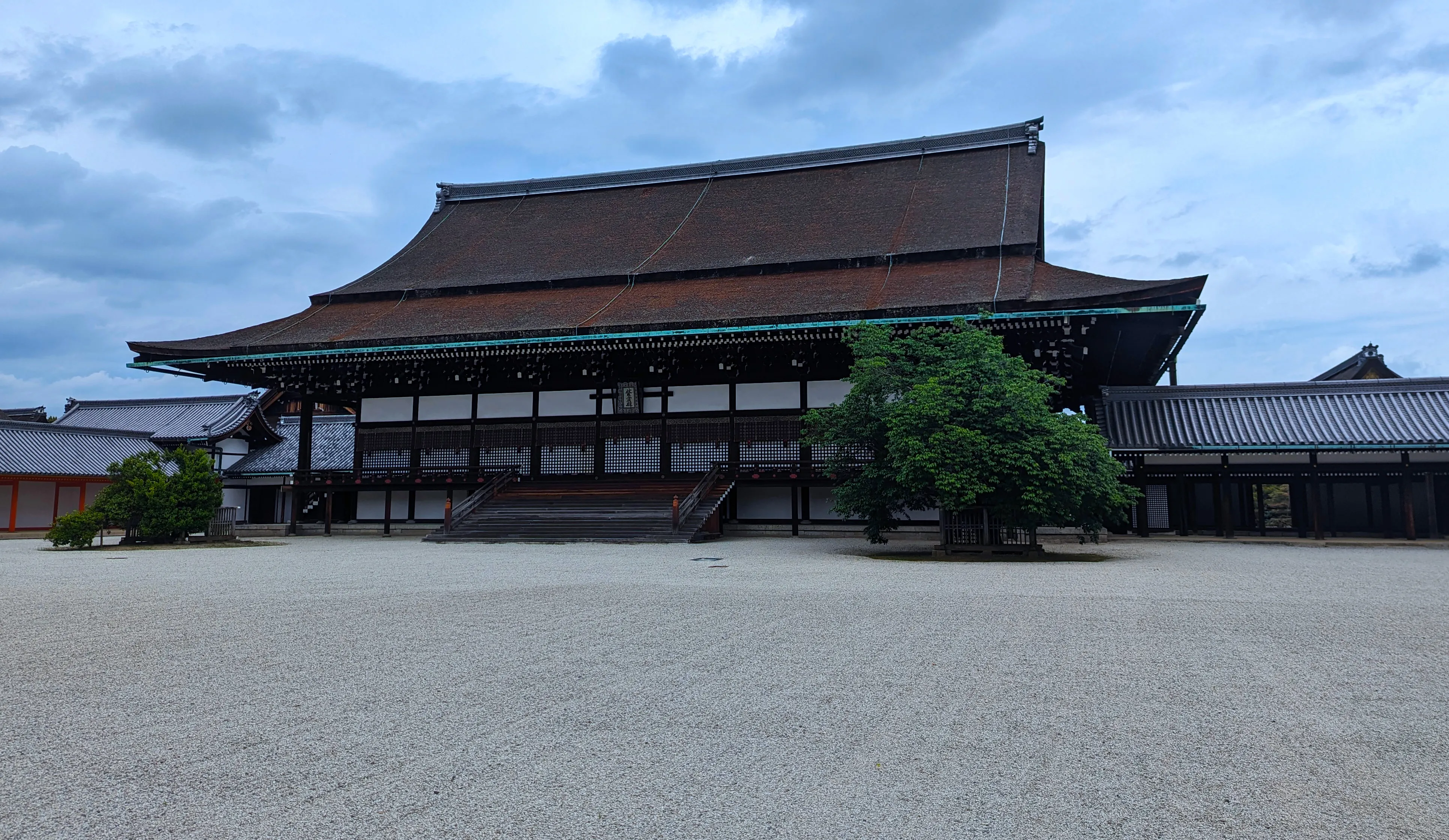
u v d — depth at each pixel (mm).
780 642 7379
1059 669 6375
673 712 5211
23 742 4617
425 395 29641
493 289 32531
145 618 8820
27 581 12766
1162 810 3740
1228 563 15695
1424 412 22922
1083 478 16281
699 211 36438
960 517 17516
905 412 17000
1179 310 22094
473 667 6406
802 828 3545
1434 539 22203
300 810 3705
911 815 3691
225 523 24734
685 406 27141
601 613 9055
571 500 24594
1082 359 26766
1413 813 3707
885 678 6062
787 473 24844
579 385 28297
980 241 28453
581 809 3732
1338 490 24641
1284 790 3979
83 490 34281
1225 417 24234
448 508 23094
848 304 25094
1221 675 6199
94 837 3430
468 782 4059
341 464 38750
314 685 5859
